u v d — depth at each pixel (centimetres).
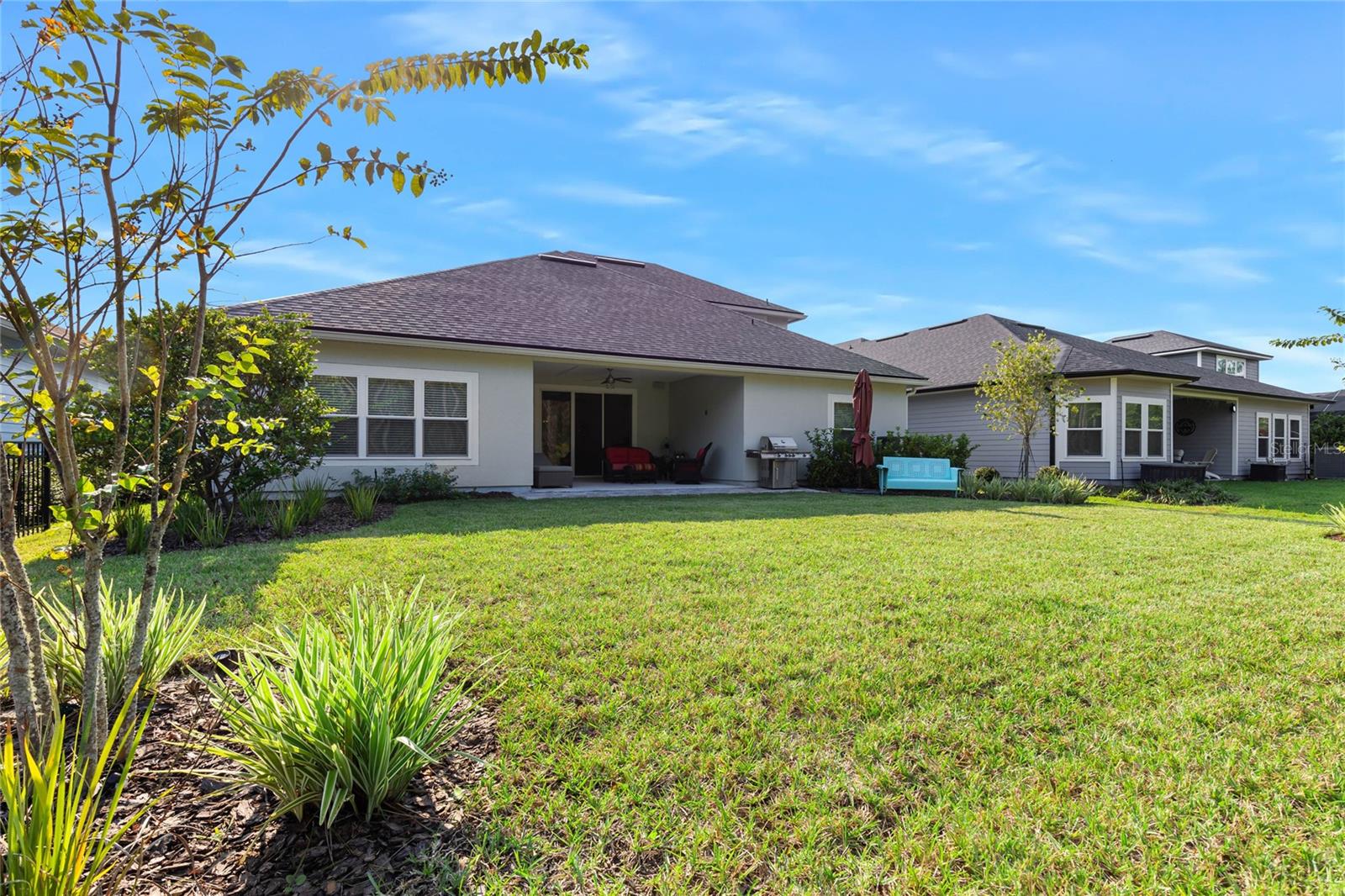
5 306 203
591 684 337
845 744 285
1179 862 212
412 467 1203
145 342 646
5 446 216
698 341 1547
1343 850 216
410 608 305
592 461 1820
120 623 316
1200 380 2200
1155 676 354
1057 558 654
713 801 244
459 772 261
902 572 581
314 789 224
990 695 332
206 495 816
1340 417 2788
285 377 850
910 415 2245
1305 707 318
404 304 1271
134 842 213
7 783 159
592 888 201
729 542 725
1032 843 221
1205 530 876
